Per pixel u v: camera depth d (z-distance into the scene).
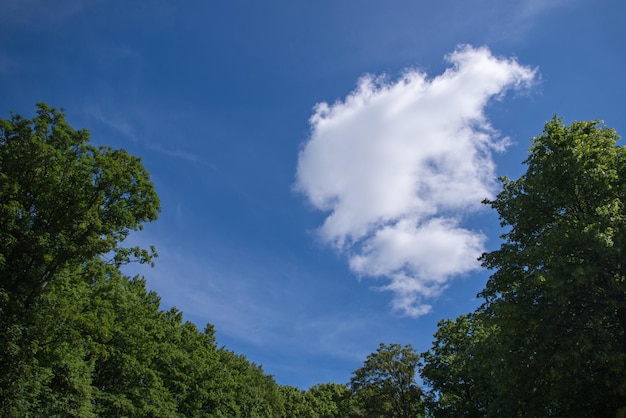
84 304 22.88
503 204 20.36
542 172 17.81
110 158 21.53
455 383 33.31
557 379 15.89
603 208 14.98
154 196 22.95
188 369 39.22
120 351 27.75
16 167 20.02
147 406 29.44
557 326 15.99
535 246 16.05
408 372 46.22
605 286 15.61
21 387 17.80
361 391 47.53
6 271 18.80
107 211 21.53
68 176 20.64
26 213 19.62
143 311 31.98
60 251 19.22
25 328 17.86
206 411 43.97
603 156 16.70
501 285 18.81
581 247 15.29
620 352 13.82
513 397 17.62
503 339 18.45
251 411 56.03
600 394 15.37
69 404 21.91
